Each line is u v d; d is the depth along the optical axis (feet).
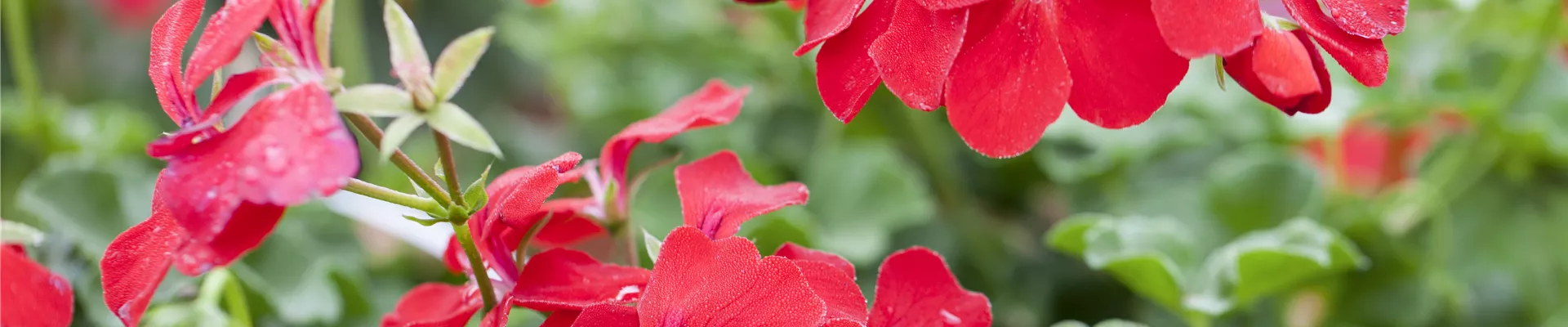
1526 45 2.39
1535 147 2.26
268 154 1.12
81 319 1.84
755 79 2.79
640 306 1.21
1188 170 2.32
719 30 2.81
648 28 2.87
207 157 1.13
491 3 3.94
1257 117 2.37
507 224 1.26
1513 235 2.31
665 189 2.42
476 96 3.93
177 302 1.76
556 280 1.26
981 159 2.52
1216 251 2.17
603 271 1.27
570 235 1.45
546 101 4.04
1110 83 1.17
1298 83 1.14
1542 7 2.27
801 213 2.13
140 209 2.06
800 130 2.62
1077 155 2.40
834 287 1.26
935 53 1.18
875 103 2.54
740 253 1.22
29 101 2.33
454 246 1.37
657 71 2.85
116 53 3.62
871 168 2.46
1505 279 2.36
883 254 2.40
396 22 1.20
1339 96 2.34
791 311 1.21
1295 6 1.17
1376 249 2.17
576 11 2.88
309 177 1.11
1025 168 2.50
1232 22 1.14
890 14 1.21
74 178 2.00
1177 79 1.16
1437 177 2.36
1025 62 1.18
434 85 1.20
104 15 3.51
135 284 1.24
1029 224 2.63
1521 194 2.34
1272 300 2.17
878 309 1.33
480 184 1.23
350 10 2.56
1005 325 2.37
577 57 2.94
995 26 1.19
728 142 2.54
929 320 1.34
